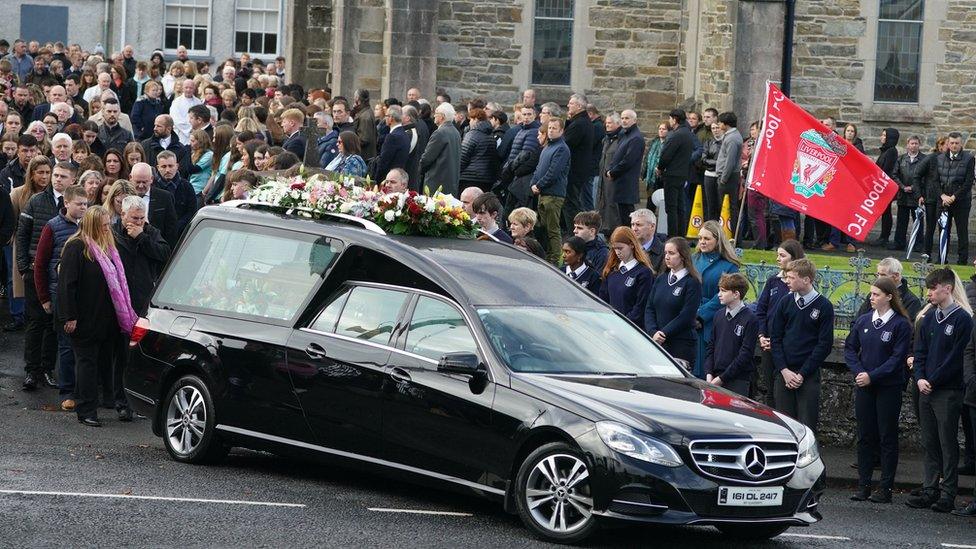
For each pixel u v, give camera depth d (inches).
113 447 1094.4
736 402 925.2
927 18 2354.8
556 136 1643.7
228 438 1015.6
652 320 1190.9
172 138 1675.7
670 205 1834.4
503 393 888.9
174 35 3499.0
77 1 3501.5
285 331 996.6
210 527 831.1
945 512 1111.6
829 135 1451.8
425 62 2263.8
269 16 3511.3
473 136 1835.6
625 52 2397.9
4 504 861.8
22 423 1176.8
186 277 1074.7
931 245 2084.2
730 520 850.8
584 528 845.2
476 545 832.3
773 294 1235.9
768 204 1916.8
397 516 897.5
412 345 939.3
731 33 2199.8
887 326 1140.5
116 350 1232.2
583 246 1230.9
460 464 903.7
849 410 1337.4
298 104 1819.6
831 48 2347.4
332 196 1046.4
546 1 2389.3
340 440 958.4
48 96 2207.2
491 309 937.5
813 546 921.5
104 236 1194.0
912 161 2113.7
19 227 1333.7
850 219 1456.7
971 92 2374.5
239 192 1338.6
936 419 1125.7
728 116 1888.5
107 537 796.6
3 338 1483.8
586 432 848.9
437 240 1023.0
